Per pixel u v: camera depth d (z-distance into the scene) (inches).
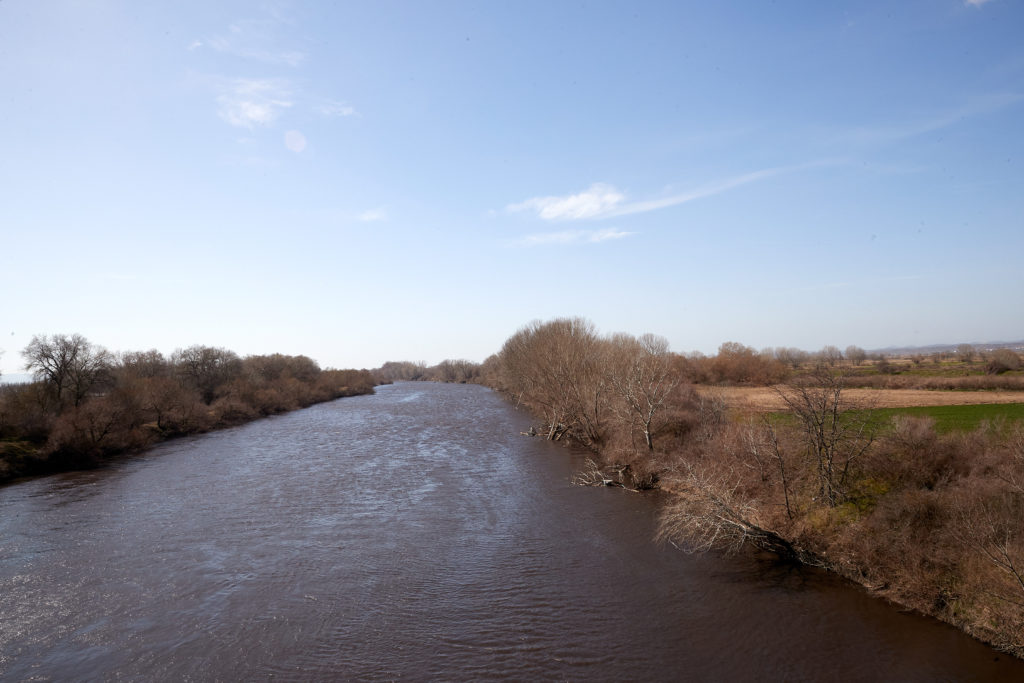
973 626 683.4
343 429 2501.2
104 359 2209.6
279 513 1197.7
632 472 1487.5
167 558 948.0
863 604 772.6
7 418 1718.8
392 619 753.0
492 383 5659.5
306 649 681.0
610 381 1868.8
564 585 854.5
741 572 888.9
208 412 2615.7
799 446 1061.8
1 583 850.1
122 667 641.0
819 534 919.7
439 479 1513.3
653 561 941.2
